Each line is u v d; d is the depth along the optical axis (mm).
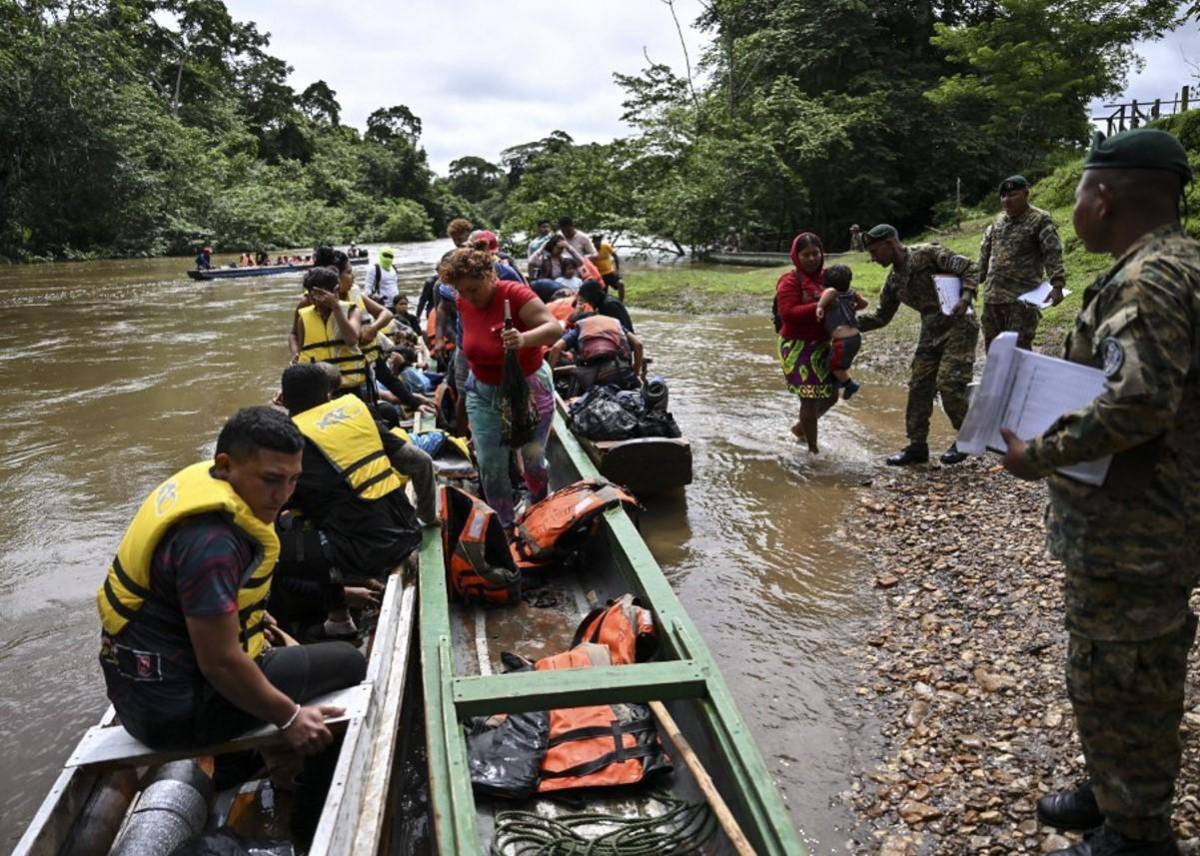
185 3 58938
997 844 3111
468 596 4766
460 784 2785
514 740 3379
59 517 6441
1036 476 2439
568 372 7727
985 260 7254
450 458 6652
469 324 4910
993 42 26750
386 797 2840
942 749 3648
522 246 27438
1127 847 2543
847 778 3533
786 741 3770
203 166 43594
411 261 32812
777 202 27938
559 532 4980
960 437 2699
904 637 4531
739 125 28312
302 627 4238
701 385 10242
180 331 15102
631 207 29391
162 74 52688
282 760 3197
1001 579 4969
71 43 34312
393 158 73188
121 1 38031
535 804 3201
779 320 7117
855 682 4180
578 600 4922
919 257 6664
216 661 2545
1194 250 2297
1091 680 2484
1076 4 25078
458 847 2529
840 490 6617
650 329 14344
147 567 2553
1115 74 26953
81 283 24438
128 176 36688
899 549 5551
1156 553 2348
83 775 2674
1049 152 28859
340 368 6125
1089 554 2428
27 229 34000
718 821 2770
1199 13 13312
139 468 7531
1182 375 2176
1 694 4242
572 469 6152
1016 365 2598
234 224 42594
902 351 11195
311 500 3994
